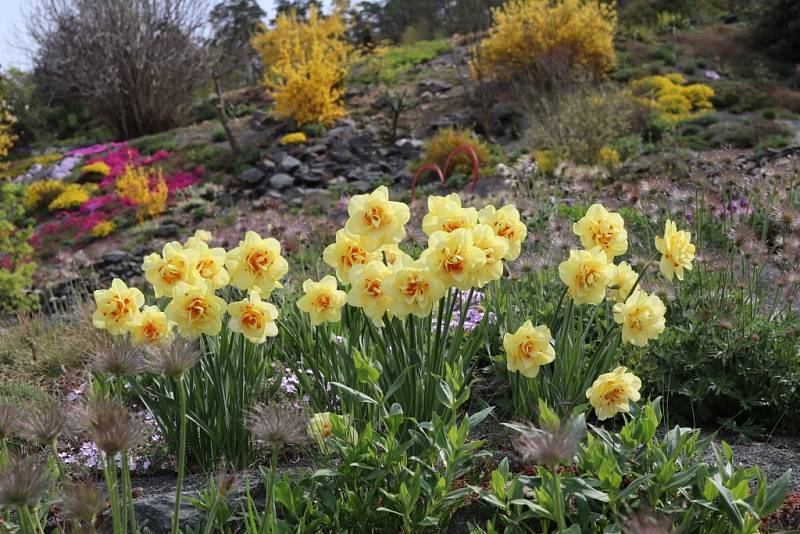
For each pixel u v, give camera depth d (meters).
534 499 2.38
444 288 2.48
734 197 6.18
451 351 2.91
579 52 20.59
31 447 3.85
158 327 2.87
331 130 19.33
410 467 2.65
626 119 15.08
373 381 2.57
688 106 19.20
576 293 2.66
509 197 5.94
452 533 2.47
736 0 33.62
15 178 21.52
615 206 5.71
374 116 20.42
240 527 2.61
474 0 25.98
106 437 1.79
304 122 19.75
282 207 13.84
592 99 14.21
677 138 14.69
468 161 14.06
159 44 25.14
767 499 2.20
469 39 26.00
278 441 1.90
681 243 2.82
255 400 3.40
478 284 2.51
